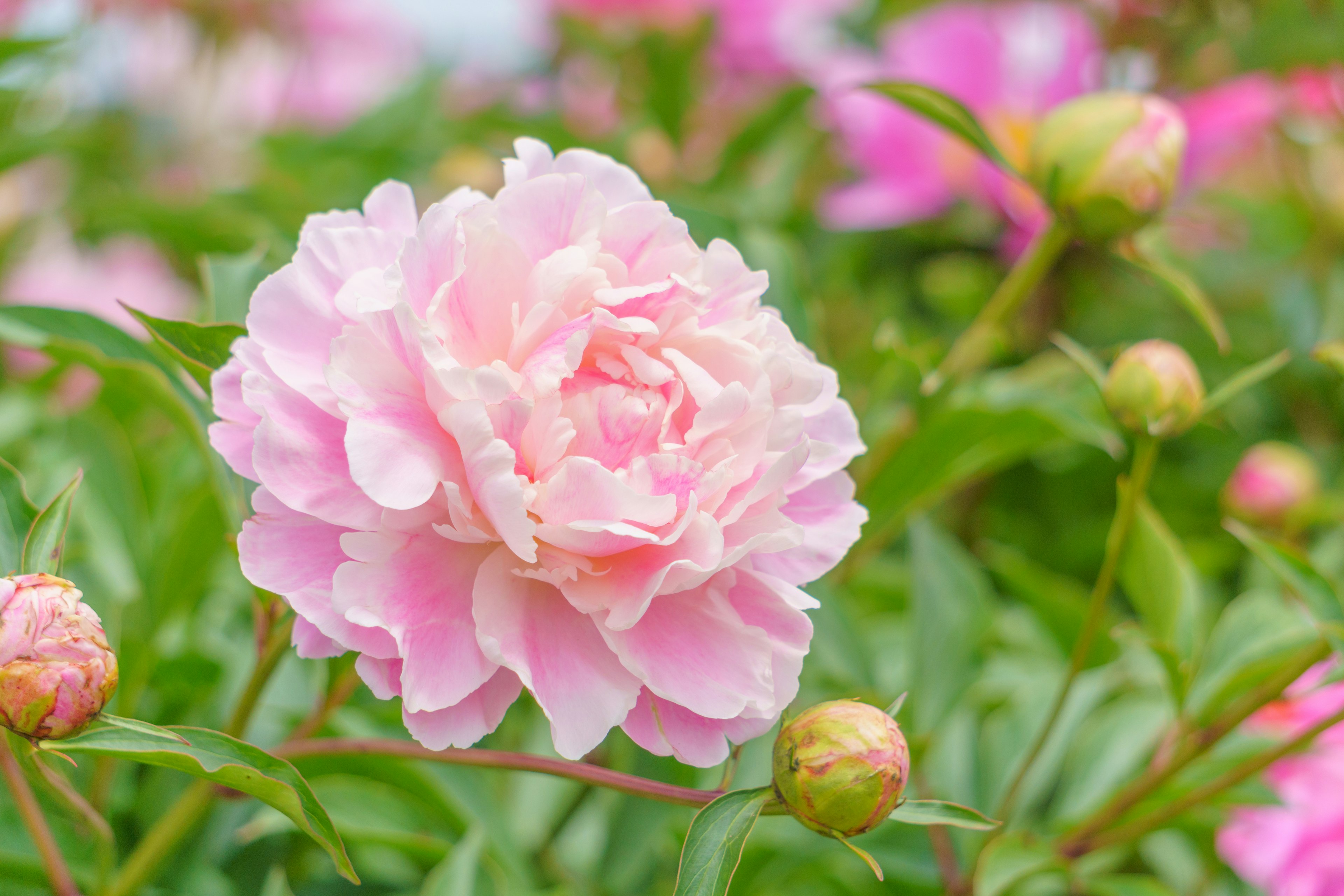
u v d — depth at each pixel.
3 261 1.46
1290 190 1.53
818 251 1.51
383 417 0.82
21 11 1.44
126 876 0.88
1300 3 1.30
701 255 0.85
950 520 1.45
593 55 1.75
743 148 1.52
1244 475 1.26
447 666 0.82
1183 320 1.49
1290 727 1.01
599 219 0.84
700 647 0.83
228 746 0.82
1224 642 1.00
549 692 0.82
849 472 1.04
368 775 0.97
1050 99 1.41
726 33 1.71
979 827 0.84
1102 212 0.97
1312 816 1.01
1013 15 1.46
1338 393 1.47
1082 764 1.05
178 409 0.94
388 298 0.82
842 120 1.45
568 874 1.02
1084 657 0.95
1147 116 0.97
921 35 1.45
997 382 1.04
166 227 1.30
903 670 1.11
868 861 0.83
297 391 0.83
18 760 0.84
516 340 0.83
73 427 1.04
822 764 0.83
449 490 0.82
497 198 0.84
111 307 1.56
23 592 0.81
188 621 1.04
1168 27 1.42
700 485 0.83
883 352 1.04
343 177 1.51
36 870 0.92
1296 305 1.45
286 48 1.82
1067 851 0.95
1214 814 1.00
